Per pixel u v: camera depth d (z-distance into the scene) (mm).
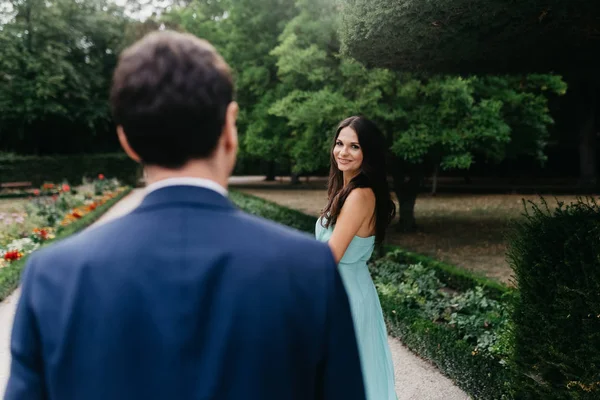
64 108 25781
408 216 11375
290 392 824
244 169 39875
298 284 843
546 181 26359
